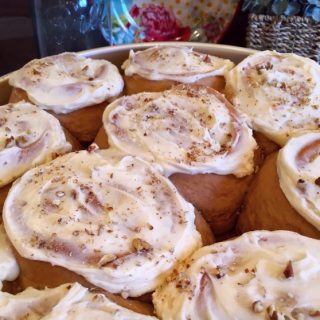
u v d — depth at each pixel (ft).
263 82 0.93
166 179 0.77
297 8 1.15
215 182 0.81
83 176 0.77
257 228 0.80
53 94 0.93
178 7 1.31
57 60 1.00
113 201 0.73
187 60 0.99
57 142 0.85
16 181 0.77
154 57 1.00
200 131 0.84
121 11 1.30
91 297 0.64
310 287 0.64
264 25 1.19
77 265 0.66
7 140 0.84
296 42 1.20
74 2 1.25
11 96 0.97
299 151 0.79
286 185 0.76
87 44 1.29
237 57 1.09
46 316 0.61
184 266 0.68
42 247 0.68
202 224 0.78
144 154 0.81
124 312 0.63
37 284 0.69
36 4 1.25
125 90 1.00
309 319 0.61
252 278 0.65
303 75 0.95
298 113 0.89
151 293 0.68
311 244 0.69
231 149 0.83
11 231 0.70
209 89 0.92
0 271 0.70
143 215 0.72
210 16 1.32
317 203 0.73
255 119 0.88
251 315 0.62
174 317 0.63
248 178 0.83
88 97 0.93
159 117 0.86
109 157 0.81
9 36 1.38
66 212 0.71
